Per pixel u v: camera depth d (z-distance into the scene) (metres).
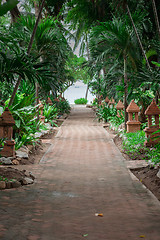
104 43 12.58
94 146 10.61
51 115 18.36
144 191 5.39
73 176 6.56
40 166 7.55
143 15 12.43
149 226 3.78
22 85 13.41
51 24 11.73
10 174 6.02
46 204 4.70
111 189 5.55
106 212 4.34
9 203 4.69
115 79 16.33
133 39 11.98
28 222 3.91
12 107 9.38
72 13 20.27
